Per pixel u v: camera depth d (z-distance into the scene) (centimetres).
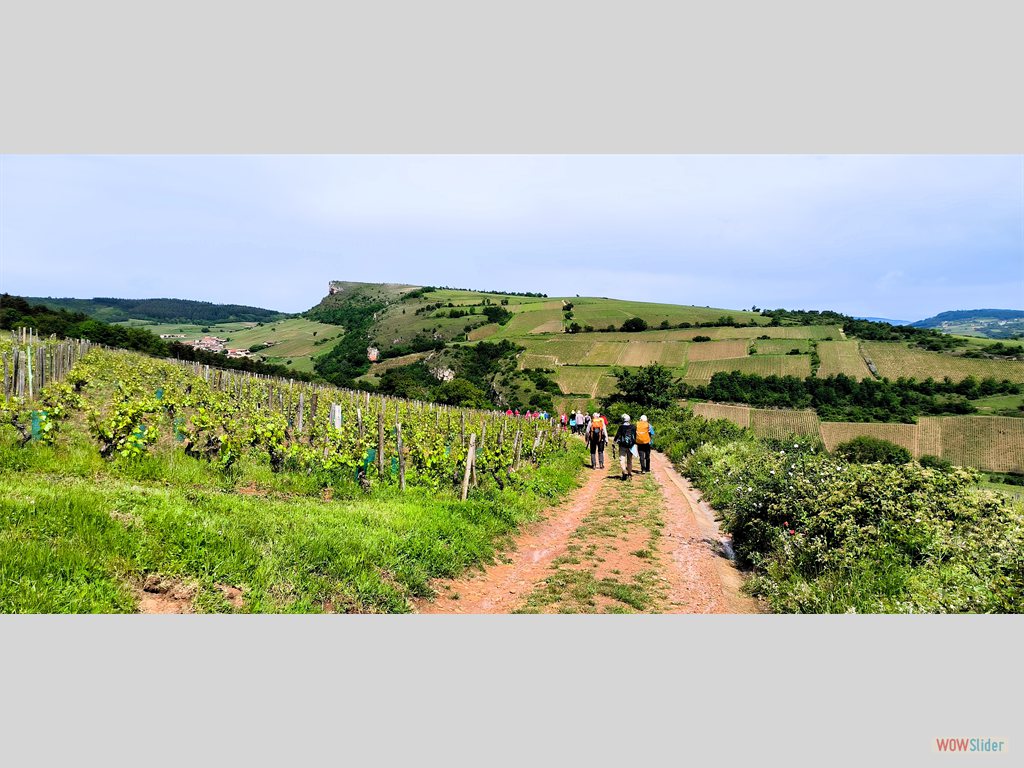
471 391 8544
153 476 1002
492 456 1494
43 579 532
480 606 781
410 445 1575
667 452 3048
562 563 983
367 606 692
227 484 1058
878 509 879
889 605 676
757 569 944
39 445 981
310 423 1886
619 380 8688
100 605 535
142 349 7244
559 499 1595
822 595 748
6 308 6238
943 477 890
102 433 1016
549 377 10262
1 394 1378
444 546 923
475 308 17062
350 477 1250
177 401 1510
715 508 1549
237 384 2364
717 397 8694
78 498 677
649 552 1063
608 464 2575
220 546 669
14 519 601
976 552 723
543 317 15088
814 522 894
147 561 602
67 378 1928
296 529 781
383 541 842
